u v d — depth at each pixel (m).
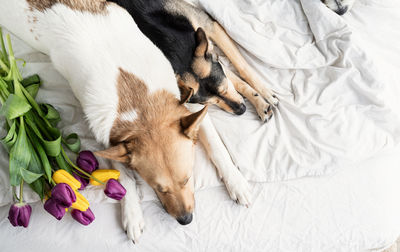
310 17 1.80
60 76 1.71
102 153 1.23
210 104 1.74
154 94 1.32
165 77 1.36
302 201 1.51
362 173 1.55
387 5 1.85
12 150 1.34
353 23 1.85
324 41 1.77
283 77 1.80
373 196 1.51
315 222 1.47
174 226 1.49
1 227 1.50
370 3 1.86
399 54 1.79
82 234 1.49
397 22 1.83
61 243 1.49
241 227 1.48
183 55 1.49
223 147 1.58
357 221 1.47
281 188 1.54
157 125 1.30
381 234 1.47
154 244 1.48
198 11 1.76
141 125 1.30
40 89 1.70
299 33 1.83
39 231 1.49
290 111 1.71
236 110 1.66
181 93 1.49
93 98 1.30
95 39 1.35
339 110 1.65
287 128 1.68
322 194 1.52
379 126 1.63
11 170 1.34
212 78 1.53
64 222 1.50
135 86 1.31
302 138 1.62
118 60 1.32
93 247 1.49
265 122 1.69
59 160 1.43
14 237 1.49
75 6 1.39
